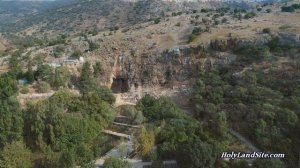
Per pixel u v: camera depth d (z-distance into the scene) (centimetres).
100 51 12431
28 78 10400
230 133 7088
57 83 10375
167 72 11088
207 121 7344
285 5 16700
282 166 5575
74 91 10281
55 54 12694
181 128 6675
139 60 11644
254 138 6700
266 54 9544
